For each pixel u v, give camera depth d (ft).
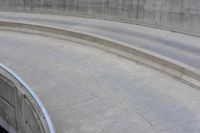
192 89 30.86
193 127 24.11
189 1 49.67
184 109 26.96
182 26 52.29
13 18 69.87
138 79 33.81
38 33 55.88
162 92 30.42
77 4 70.44
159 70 36.01
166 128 24.14
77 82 33.73
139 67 37.45
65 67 38.60
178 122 24.95
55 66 39.09
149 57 37.81
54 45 48.85
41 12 77.00
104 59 41.04
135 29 56.95
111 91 31.12
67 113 26.94
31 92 27.73
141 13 59.41
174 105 27.76
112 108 27.63
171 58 38.34
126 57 40.96
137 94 30.22
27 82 34.01
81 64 39.47
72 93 31.04
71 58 41.98
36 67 38.88
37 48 47.47
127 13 62.18
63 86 32.78
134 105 28.04
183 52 41.88
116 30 56.29
